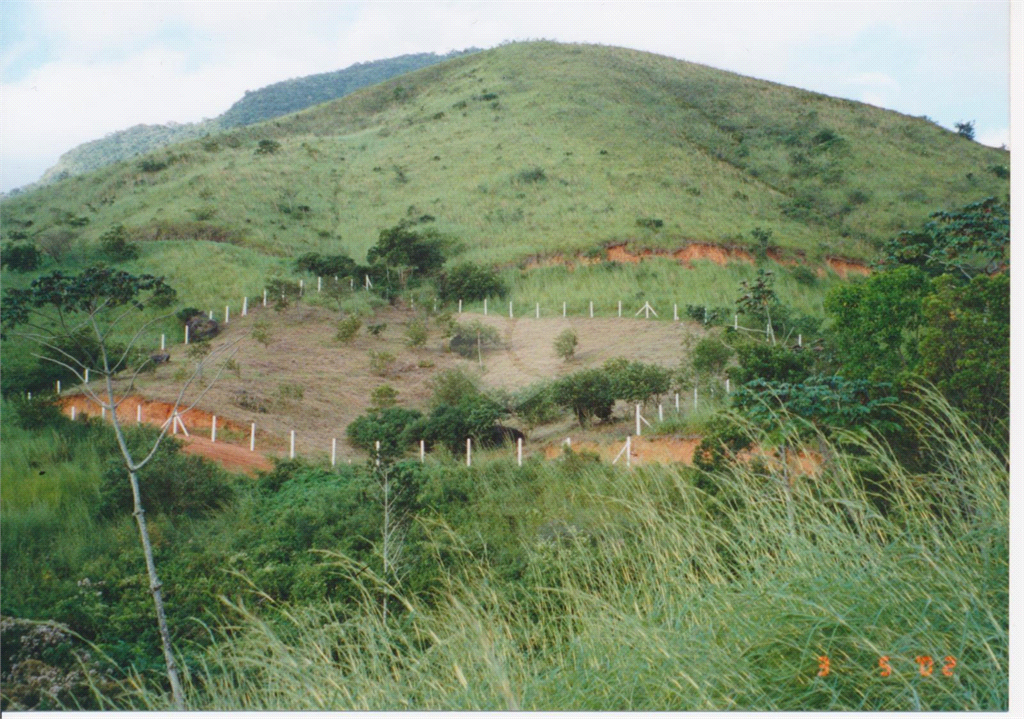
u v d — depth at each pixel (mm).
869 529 2854
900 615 2354
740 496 3318
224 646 4066
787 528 2955
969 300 5453
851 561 2672
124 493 8586
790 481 3334
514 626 3596
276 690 3199
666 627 2660
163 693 3844
